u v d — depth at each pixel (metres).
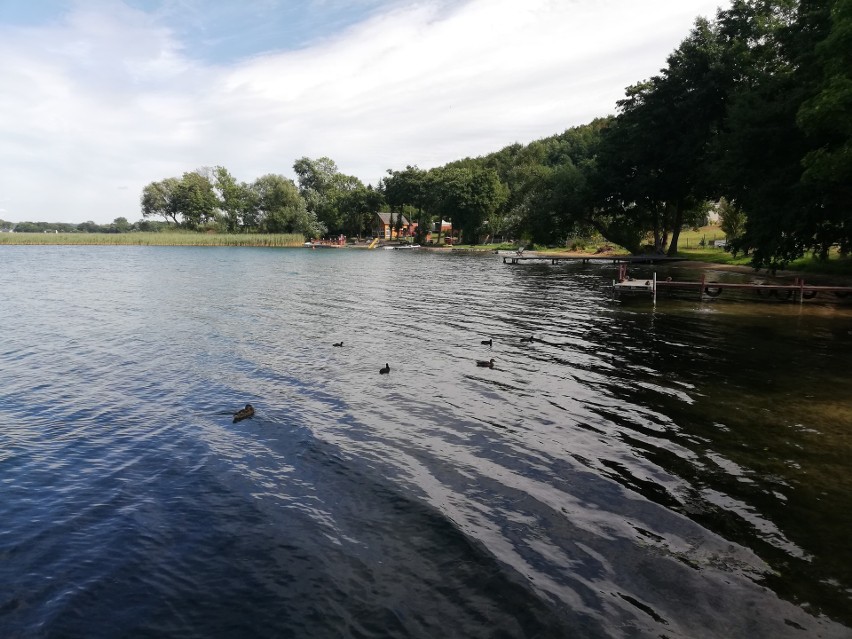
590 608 5.94
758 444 10.30
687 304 29.98
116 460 9.89
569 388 13.99
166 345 19.22
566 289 37.47
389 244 127.12
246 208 141.50
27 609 6.01
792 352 18.05
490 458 9.77
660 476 9.03
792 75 35.38
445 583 6.39
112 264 62.88
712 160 46.56
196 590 6.33
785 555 6.85
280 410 12.38
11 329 22.17
